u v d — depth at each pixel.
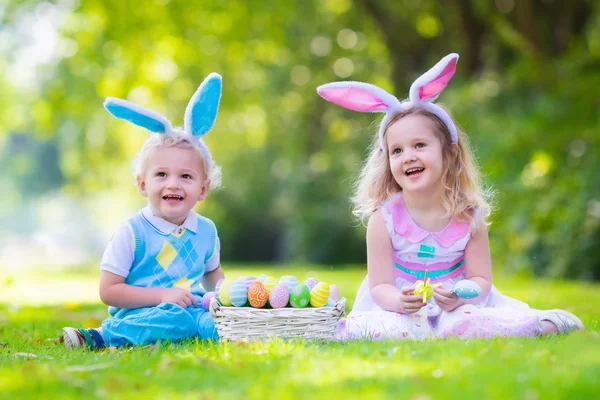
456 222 3.67
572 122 10.80
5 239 45.66
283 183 19.19
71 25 13.12
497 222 10.54
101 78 13.23
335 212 18.06
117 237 3.57
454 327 3.25
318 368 2.38
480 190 3.79
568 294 6.68
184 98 15.20
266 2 13.11
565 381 2.11
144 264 3.60
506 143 10.66
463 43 13.13
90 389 2.22
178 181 3.63
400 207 3.72
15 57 15.37
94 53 12.80
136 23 12.73
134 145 18.62
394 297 3.48
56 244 46.16
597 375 2.18
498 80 11.82
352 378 2.23
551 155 10.52
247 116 19.14
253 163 20.00
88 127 16.92
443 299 3.30
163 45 13.62
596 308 5.27
